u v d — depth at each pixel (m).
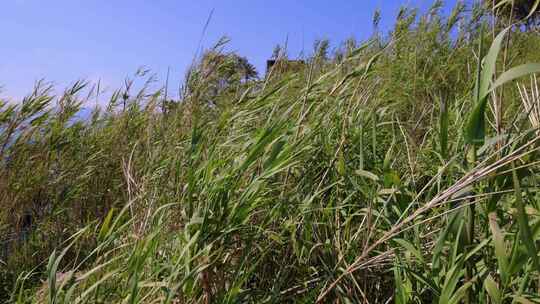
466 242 1.57
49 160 4.41
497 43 1.20
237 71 2.99
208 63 2.78
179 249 2.02
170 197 2.32
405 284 1.84
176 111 2.97
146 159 3.07
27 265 3.55
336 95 2.75
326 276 2.03
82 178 4.33
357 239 2.09
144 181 2.59
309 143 2.35
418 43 4.31
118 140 4.59
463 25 4.39
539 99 1.67
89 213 4.19
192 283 1.77
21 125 4.23
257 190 1.98
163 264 1.99
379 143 2.82
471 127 1.26
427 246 1.96
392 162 2.44
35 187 4.11
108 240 2.00
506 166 1.52
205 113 2.95
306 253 2.15
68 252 3.59
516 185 1.20
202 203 2.05
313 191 2.39
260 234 2.04
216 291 1.96
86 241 3.44
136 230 2.25
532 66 1.04
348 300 1.89
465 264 1.67
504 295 1.47
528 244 1.17
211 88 2.93
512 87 2.75
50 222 4.06
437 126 2.54
